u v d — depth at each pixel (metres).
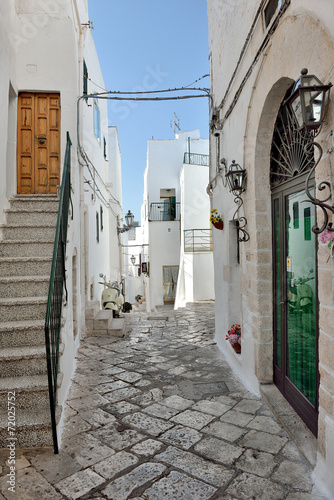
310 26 2.34
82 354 5.71
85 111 7.60
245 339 4.36
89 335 7.05
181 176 15.23
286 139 3.40
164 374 4.70
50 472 2.53
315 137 2.26
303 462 2.60
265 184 3.84
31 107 5.98
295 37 2.59
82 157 6.74
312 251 2.87
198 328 7.84
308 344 2.97
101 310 8.02
